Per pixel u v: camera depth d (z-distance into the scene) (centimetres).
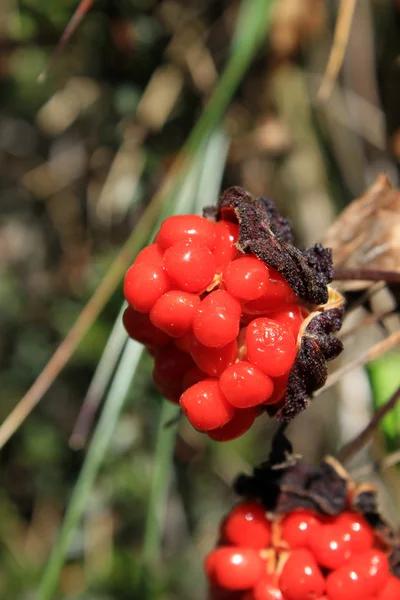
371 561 19
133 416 30
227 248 18
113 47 30
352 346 30
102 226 32
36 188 33
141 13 29
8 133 33
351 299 21
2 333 34
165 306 18
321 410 34
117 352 24
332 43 31
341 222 21
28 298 34
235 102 31
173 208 24
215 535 35
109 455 31
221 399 18
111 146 31
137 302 18
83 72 30
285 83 31
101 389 24
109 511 32
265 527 20
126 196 31
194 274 18
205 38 30
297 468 20
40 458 33
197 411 18
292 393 18
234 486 20
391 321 21
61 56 30
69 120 31
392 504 31
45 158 33
